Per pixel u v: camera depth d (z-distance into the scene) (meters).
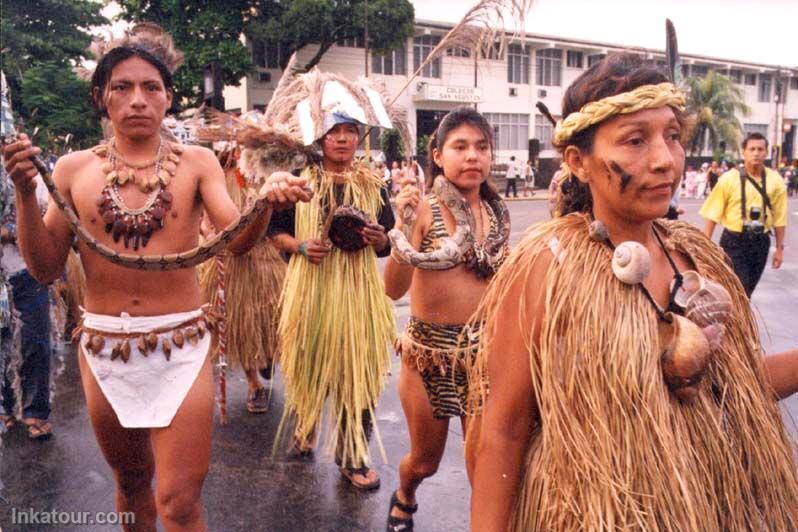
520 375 1.44
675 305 1.43
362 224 3.40
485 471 1.47
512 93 38.25
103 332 2.32
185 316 2.37
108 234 2.34
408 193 2.70
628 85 1.33
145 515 2.61
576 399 1.36
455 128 2.66
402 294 2.89
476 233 2.69
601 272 1.39
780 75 48.66
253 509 3.29
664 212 1.35
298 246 3.44
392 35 27.33
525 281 1.44
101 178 2.36
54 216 2.36
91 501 3.36
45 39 25.16
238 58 25.58
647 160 1.32
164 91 2.41
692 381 1.35
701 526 1.33
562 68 39.88
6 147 2.09
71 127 21.30
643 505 1.32
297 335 3.53
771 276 8.91
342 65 31.81
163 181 2.37
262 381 5.13
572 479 1.36
